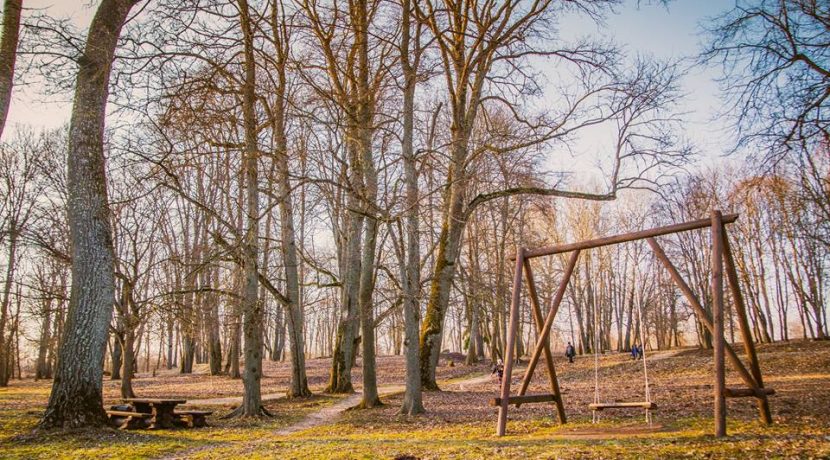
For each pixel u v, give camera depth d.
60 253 21.39
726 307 40.81
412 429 12.47
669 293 47.34
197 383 31.78
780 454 7.03
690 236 41.06
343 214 22.80
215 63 13.01
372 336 17.89
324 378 33.41
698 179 16.42
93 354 12.16
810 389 16.17
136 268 21.03
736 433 8.80
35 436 10.89
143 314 20.48
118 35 13.26
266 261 19.95
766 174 13.47
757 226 40.38
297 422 15.07
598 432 9.86
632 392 18.73
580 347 46.16
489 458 7.85
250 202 15.78
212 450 9.94
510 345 10.70
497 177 18.78
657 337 53.41
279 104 16.59
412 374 15.33
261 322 16.77
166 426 13.31
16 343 43.75
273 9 15.63
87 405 11.96
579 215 47.50
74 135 12.61
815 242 29.06
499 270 29.14
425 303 22.67
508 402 10.45
